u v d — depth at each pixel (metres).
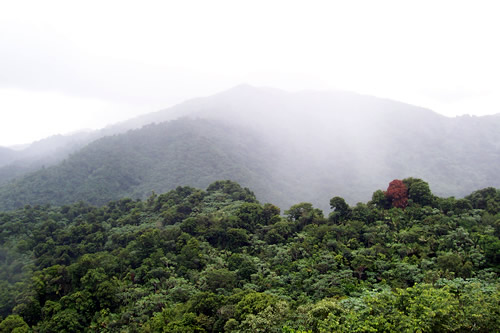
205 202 69.31
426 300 22.23
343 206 53.78
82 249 56.12
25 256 55.25
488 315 20.34
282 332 24.91
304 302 33.06
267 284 37.91
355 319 22.25
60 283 42.19
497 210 45.88
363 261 38.03
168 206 70.56
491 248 35.06
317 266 39.47
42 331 35.22
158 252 47.53
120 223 67.69
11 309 39.88
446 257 34.78
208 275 39.84
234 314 30.02
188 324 30.91
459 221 43.66
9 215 71.44
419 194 50.88
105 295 39.44
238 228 52.75
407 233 42.41
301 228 53.91
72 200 121.06
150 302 37.91
